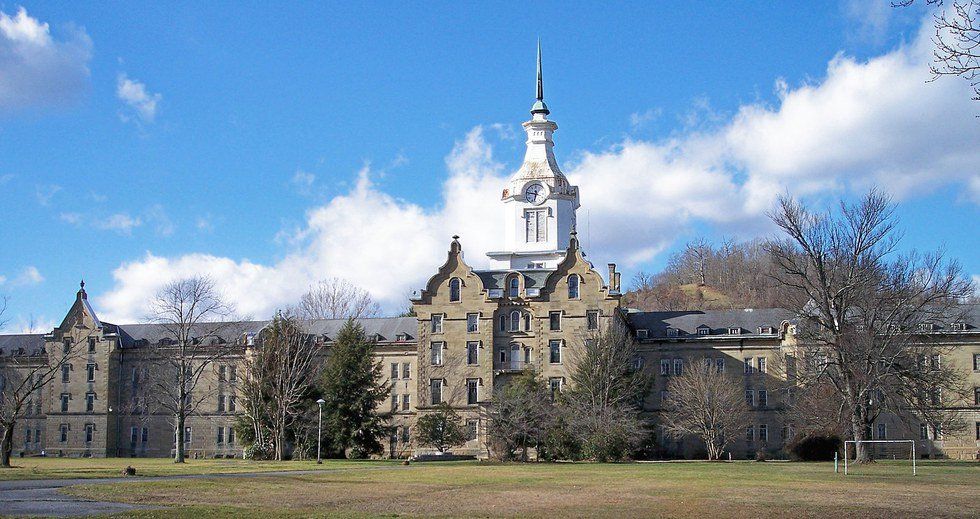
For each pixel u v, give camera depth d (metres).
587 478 64.38
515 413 101.75
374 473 71.69
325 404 112.50
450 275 125.81
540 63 145.88
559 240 139.50
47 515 37.69
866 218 89.88
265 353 113.56
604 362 109.81
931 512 40.88
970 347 122.81
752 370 129.88
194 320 112.88
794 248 92.75
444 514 39.84
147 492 49.72
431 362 124.44
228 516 38.34
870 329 87.62
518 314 124.31
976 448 120.38
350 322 119.81
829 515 39.72
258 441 109.81
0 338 155.88
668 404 121.19
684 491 52.22
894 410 92.31
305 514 39.38
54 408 145.62
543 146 143.62
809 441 105.06
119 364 147.38
